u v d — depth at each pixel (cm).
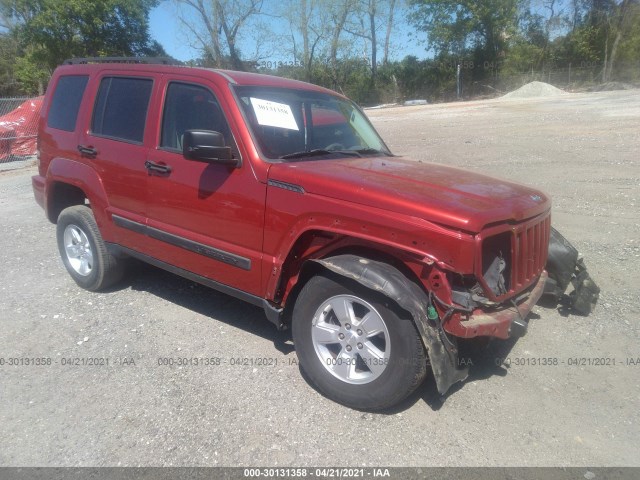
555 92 4031
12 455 303
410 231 302
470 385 364
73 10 3628
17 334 443
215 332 442
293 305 376
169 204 417
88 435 319
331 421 329
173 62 454
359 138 473
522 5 5056
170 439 315
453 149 1331
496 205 317
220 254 386
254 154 367
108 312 480
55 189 536
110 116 472
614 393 352
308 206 337
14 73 4691
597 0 4853
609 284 511
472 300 306
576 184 884
